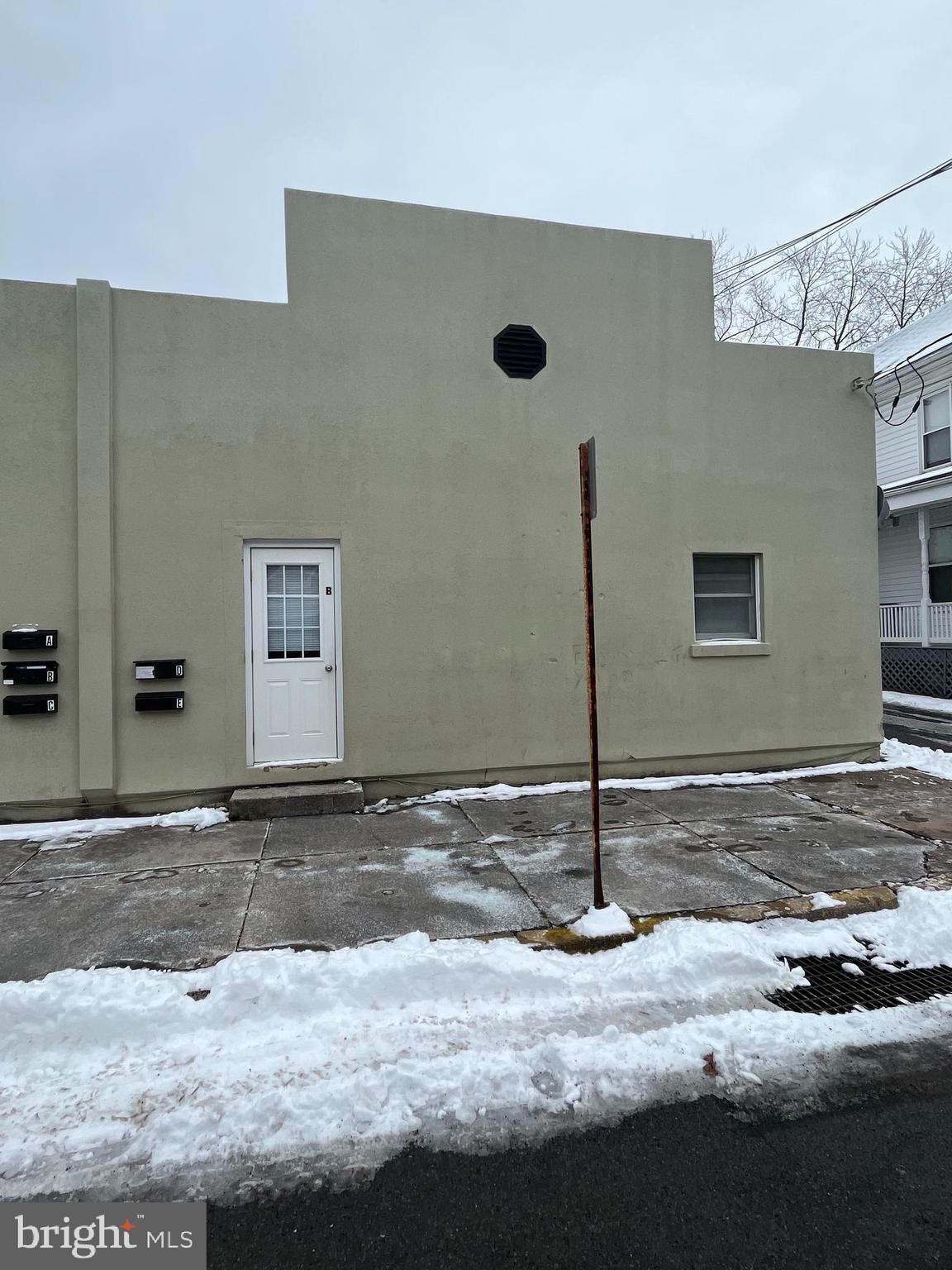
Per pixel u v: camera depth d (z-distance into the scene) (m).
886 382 16.44
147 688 6.48
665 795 7.09
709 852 5.40
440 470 7.14
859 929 4.25
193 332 6.59
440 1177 2.46
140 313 6.48
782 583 8.16
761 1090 2.91
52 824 6.12
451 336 7.18
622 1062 3.06
